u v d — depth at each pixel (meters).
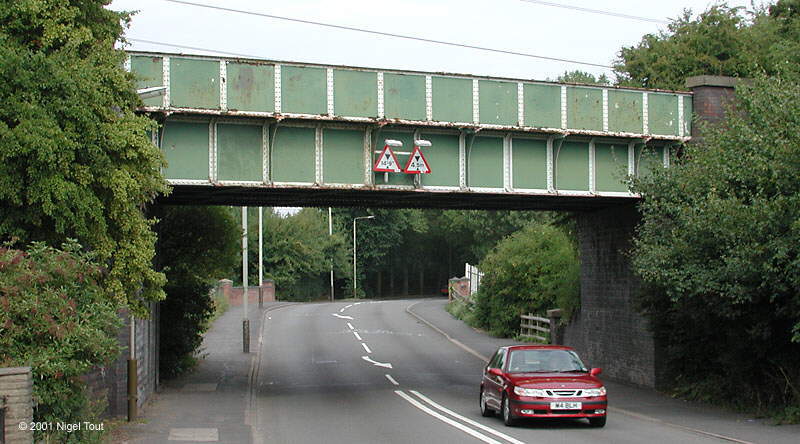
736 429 16.11
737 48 36.91
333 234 83.31
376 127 21.25
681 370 23.44
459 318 49.44
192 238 27.84
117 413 17.55
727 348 20.14
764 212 16.17
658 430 16.39
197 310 28.36
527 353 17.91
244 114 19.94
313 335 42.28
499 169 22.50
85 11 15.45
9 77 13.57
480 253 82.19
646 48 38.56
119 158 14.90
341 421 18.27
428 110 21.50
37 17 14.50
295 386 25.89
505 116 22.23
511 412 16.64
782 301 17.44
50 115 13.66
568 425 17.17
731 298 17.55
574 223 32.53
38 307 11.34
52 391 11.30
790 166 16.61
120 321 13.29
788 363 18.16
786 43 26.67
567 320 30.75
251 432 15.99
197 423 17.20
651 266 18.84
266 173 20.53
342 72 20.91
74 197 13.67
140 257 14.96
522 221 79.56
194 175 20.02
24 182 13.61
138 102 16.23
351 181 21.25
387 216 91.69
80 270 12.70
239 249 29.28
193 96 19.67
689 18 39.62
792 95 17.62
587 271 28.66
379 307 61.81
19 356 11.08
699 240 18.17
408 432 16.31
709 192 17.97
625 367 26.00
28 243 14.17
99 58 15.09
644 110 23.72
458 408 20.72
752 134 17.89
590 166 23.39
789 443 14.10
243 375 27.84
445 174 22.06
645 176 21.30
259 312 53.56
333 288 82.44
